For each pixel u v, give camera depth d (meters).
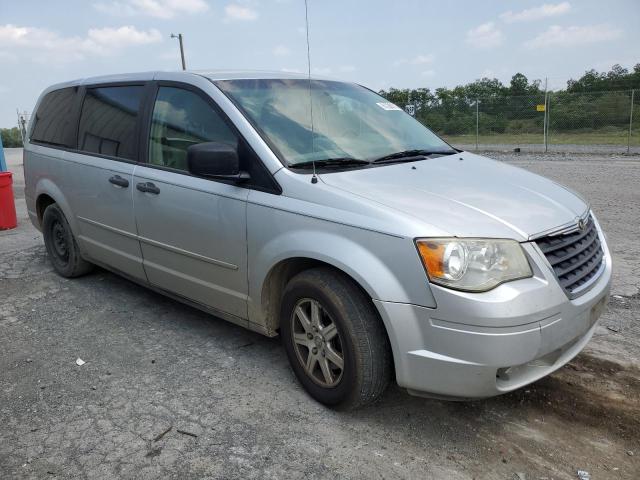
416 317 2.58
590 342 3.75
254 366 3.56
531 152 18.55
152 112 3.95
